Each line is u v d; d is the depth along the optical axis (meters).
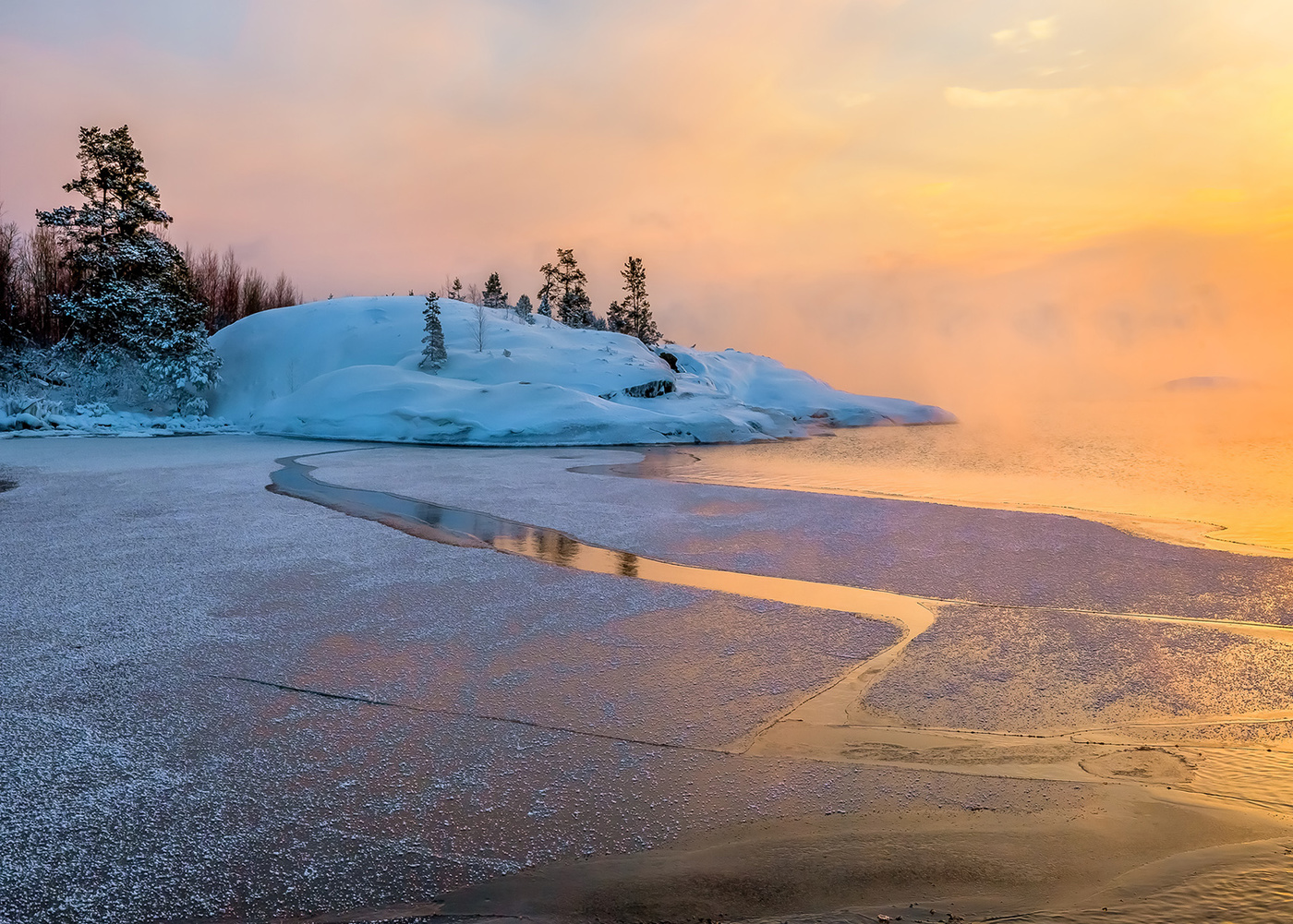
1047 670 5.41
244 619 6.50
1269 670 5.38
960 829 3.24
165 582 7.73
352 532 10.54
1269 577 8.12
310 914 2.80
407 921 2.74
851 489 16.45
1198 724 4.48
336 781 3.80
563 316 66.69
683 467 21.30
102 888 2.96
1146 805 3.38
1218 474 19.66
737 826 3.36
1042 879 2.77
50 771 3.90
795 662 5.57
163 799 3.62
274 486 15.56
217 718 4.54
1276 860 2.77
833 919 2.56
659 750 4.16
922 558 9.05
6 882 3.00
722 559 8.98
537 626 6.37
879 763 3.97
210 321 58.25
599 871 3.02
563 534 10.48
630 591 7.51
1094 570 8.48
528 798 3.64
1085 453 26.83
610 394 38.44
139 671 5.31
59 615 6.61
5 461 20.44
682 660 5.59
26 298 48.28
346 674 5.28
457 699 4.86
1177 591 7.59
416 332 43.31
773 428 39.12
